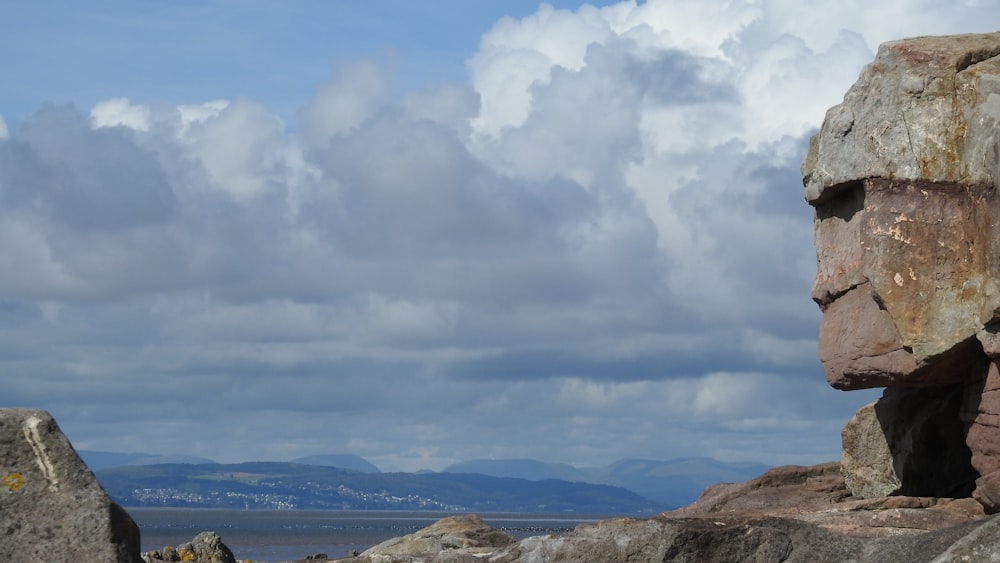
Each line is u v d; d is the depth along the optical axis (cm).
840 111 1955
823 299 2064
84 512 1112
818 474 2405
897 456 2106
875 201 1858
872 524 1603
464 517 2475
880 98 1880
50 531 1094
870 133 1881
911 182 1827
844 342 1986
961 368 1830
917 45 1867
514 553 1395
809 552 1342
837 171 1948
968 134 1789
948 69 1833
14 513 1098
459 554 1466
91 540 1095
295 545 10162
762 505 2217
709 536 1330
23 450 1150
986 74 1780
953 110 1820
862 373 1942
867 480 2162
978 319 1734
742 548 1337
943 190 1803
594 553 1338
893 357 1866
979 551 1141
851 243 1978
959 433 2008
